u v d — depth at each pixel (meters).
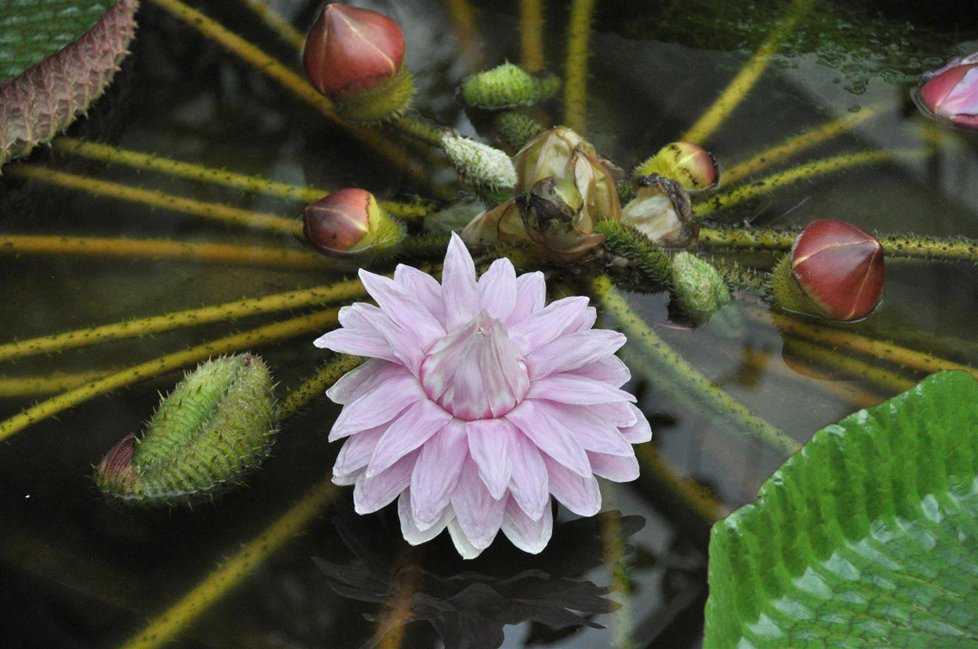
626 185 3.48
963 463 3.17
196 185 3.53
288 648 3.19
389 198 3.51
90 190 3.52
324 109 3.60
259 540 3.26
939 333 3.40
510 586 3.23
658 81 3.62
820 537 3.14
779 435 3.32
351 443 3.20
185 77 3.63
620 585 3.22
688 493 3.28
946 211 3.50
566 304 3.24
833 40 3.66
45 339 3.39
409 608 3.21
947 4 3.69
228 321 3.41
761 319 3.41
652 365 3.37
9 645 3.19
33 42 3.46
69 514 3.27
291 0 3.70
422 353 3.21
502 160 3.40
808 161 3.54
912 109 3.59
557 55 3.65
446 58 3.64
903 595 3.12
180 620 3.21
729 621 3.09
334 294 3.43
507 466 3.16
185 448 3.27
